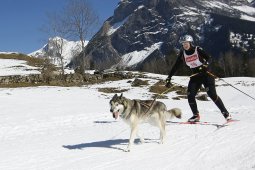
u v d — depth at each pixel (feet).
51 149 11.21
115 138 12.62
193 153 9.82
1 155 10.71
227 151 9.79
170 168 8.68
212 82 13.51
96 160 9.66
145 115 10.86
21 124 17.79
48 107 23.81
